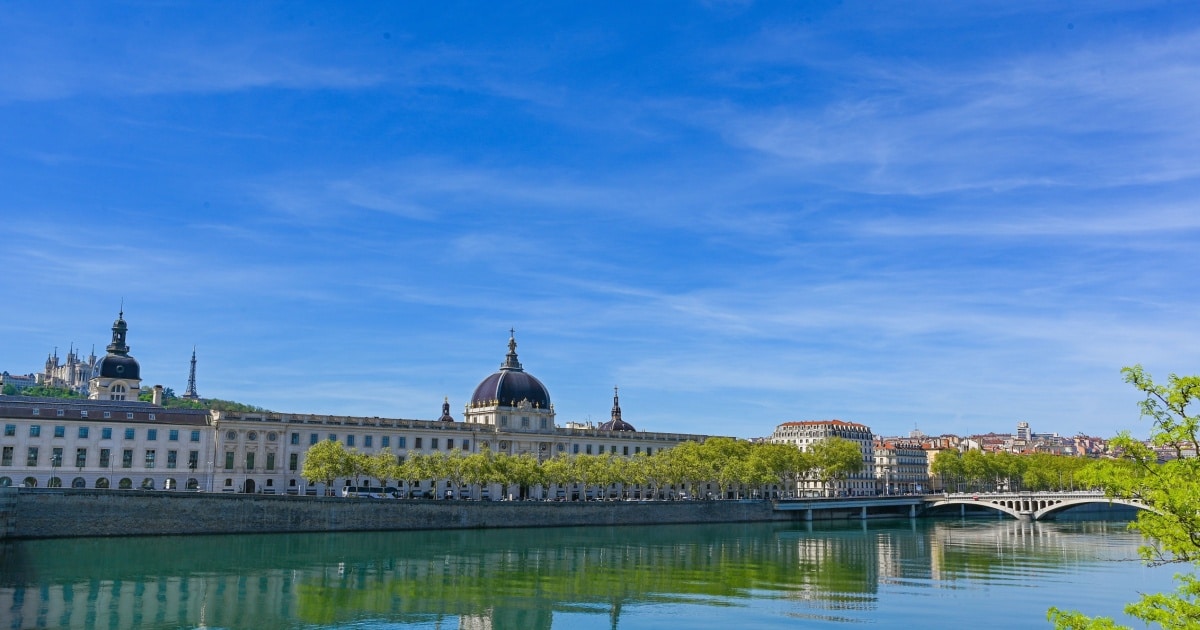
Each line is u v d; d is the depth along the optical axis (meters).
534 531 184.12
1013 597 101.12
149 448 199.62
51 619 81.56
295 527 160.88
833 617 88.50
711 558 136.50
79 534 140.62
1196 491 34.25
